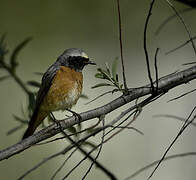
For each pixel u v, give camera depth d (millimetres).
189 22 13898
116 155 13219
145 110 13469
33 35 14570
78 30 14711
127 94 5891
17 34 14484
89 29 14672
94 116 6109
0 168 13406
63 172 13242
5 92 13664
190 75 5910
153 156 13258
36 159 13453
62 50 14555
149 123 13398
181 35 13945
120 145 13305
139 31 14297
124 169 13172
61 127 6262
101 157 13164
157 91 5562
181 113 13383
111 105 5957
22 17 14719
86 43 14555
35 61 14312
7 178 13328
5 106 13734
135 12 14438
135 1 14484
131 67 14055
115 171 13125
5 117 13711
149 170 13141
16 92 13703
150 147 13312
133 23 14383
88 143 6844
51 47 14555
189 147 13055
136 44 14227
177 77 5883
